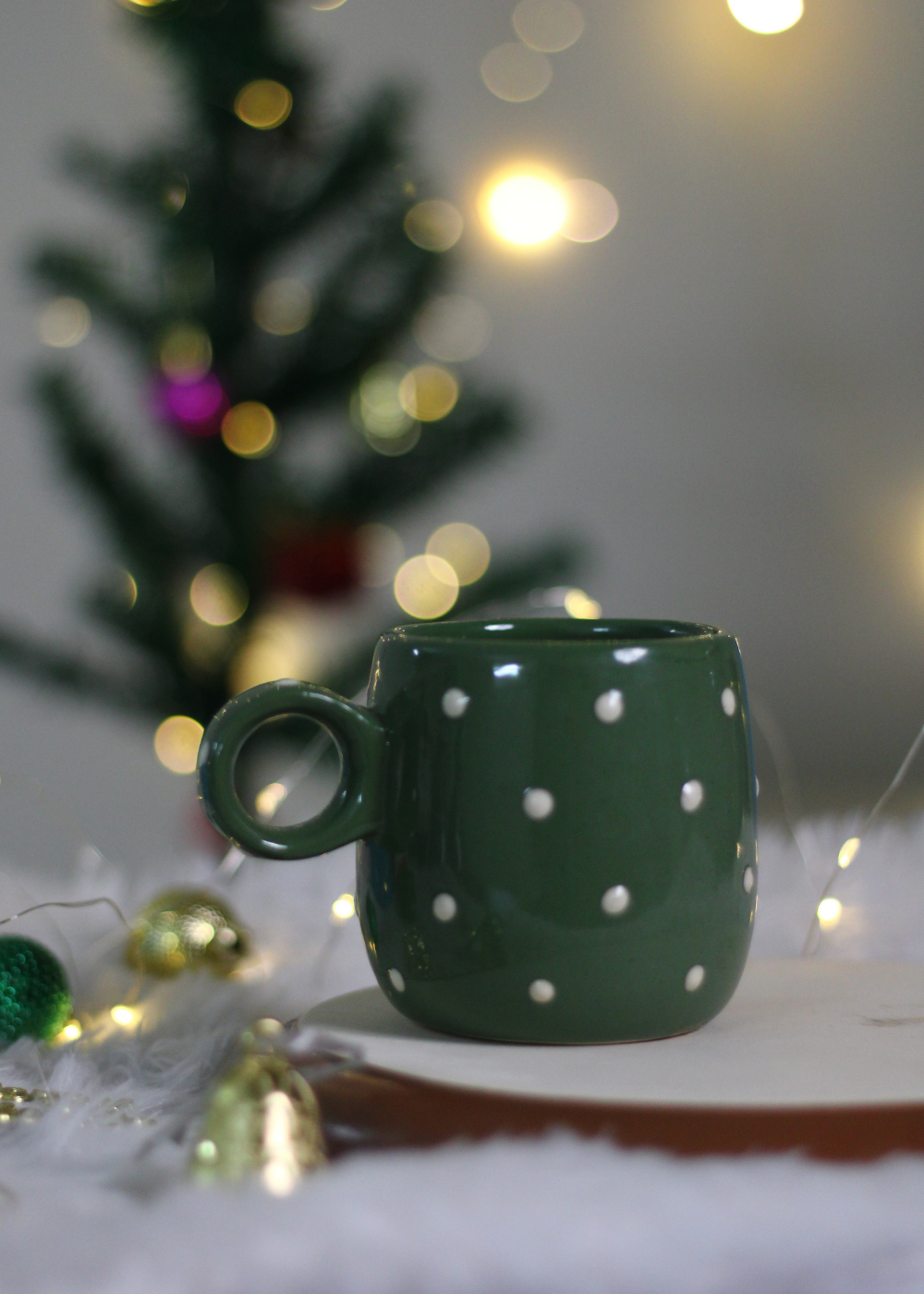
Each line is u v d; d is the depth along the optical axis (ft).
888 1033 1.94
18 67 8.69
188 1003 2.14
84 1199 1.78
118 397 8.45
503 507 9.57
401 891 1.97
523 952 1.93
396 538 6.59
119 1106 1.97
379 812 1.99
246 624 5.47
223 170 5.19
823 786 9.11
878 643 9.74
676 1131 1.79
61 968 2.18
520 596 5.63
